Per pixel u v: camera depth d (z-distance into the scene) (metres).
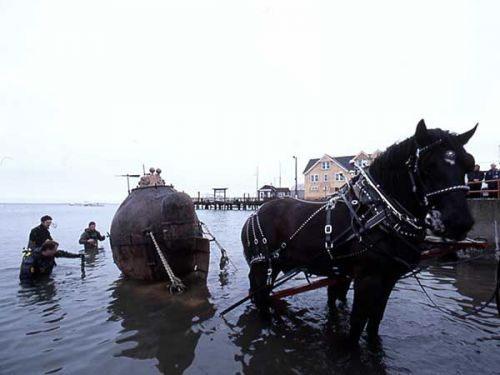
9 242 18.17
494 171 13.05
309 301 5.90
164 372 3.72
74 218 51.19
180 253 7.23
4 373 3.75
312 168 52.41
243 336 4.56
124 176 9.71
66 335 4.77
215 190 76.62
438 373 3.55
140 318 5.36
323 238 3.92
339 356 3.92
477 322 4.88
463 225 2.76
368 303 3.54
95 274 8.87
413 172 3.24
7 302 6.43
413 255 3.46
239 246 14.38
